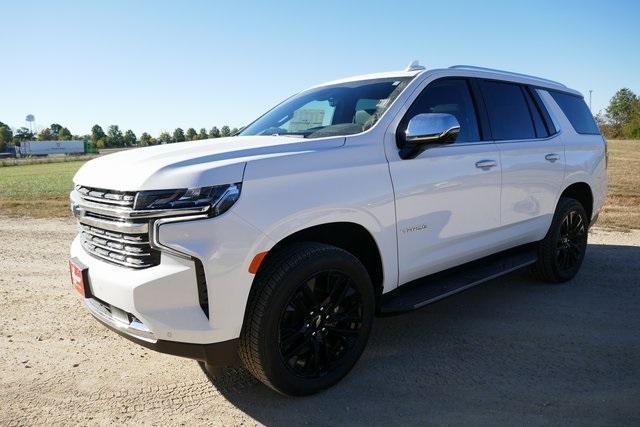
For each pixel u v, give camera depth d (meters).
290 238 2.95
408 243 3.37
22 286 5.19
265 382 2.83
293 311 2.86
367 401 2.94
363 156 3.15
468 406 2.86
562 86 5.29
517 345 3.65
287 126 3.87
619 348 3.57
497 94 4.30
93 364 3.46
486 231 4.00
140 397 3.03
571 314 4.24
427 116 3.18
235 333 2.65
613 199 10.70
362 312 3.15
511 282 5.13
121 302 2.62
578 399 2.90
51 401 2.99
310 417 2.79
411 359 3.46
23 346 3.75
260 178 2.67
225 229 2.53
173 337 2.56
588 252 6.27
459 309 4.40
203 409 2.89
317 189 2.86
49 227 8.76
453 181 3.62
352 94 3.81
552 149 4.66
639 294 4.73
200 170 2.55
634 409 2.79
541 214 4.59
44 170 39.34
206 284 2.54
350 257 3.02
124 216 2.58
